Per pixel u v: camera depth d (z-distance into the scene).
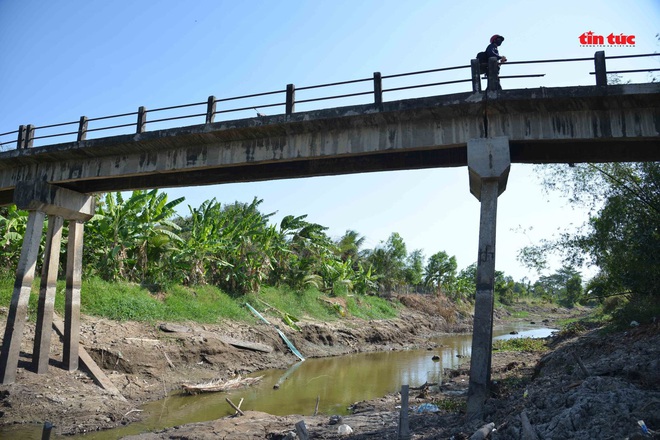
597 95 10.77
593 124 11.16
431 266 71.31
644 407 7.48
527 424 7.77
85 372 17.09
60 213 17.22
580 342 19.42
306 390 20.19
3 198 20.00
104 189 17.48
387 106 12.22
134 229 26.88
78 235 17.70
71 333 16.89
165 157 15.21
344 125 12.92
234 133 13.93
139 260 27.73
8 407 14.01
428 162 13.27
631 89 10.61
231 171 15.59
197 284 31.11
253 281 34.69
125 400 16.47
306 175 14.47
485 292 10.64
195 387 18.62
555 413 8.52
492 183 11.36
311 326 33.94
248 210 36.53
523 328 61.03
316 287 41.94
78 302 17.33
